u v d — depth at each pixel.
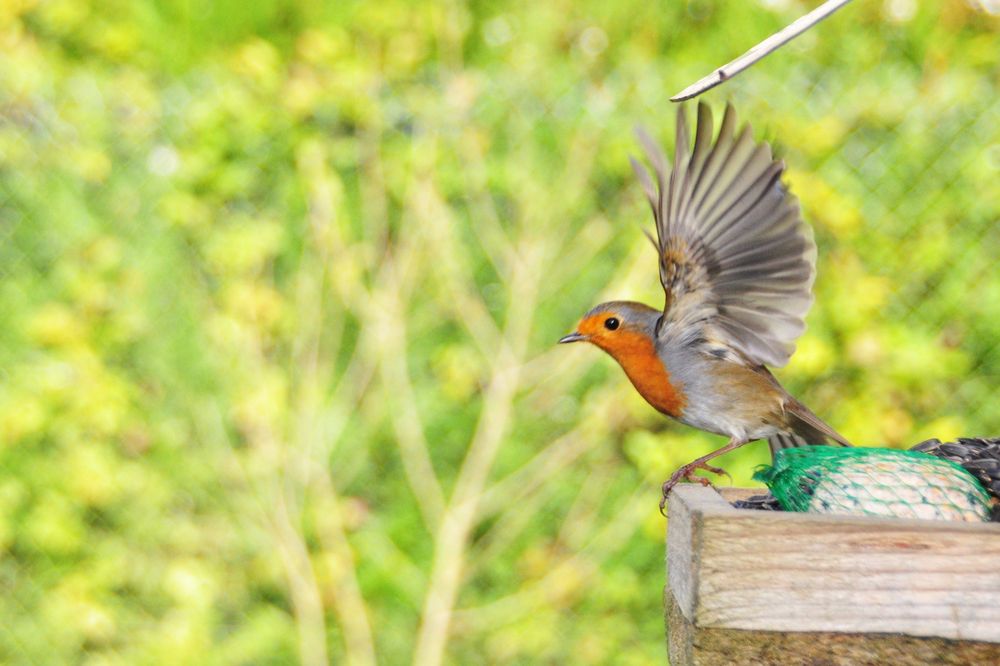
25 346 10.50
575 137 10.95
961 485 4.97
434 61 11.38
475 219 11.22
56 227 10.62
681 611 4.69
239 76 10.78
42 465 10.52
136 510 10.73
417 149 10.96
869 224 10.46
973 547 4.31
